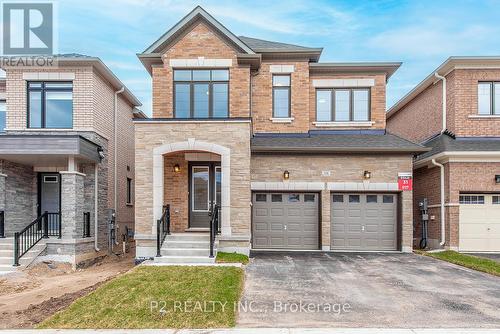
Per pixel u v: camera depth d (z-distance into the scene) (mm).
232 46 13438
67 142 12195
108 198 15508
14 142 12078
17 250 11398
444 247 14180
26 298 8406
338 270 10203
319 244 14000
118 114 16922
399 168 13961
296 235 14109
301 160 14062
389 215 14141
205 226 13562
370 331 5758
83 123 13930
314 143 14188
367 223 14125
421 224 15977
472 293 7961
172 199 13469
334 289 8180
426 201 15539
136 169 12125
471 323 6176
